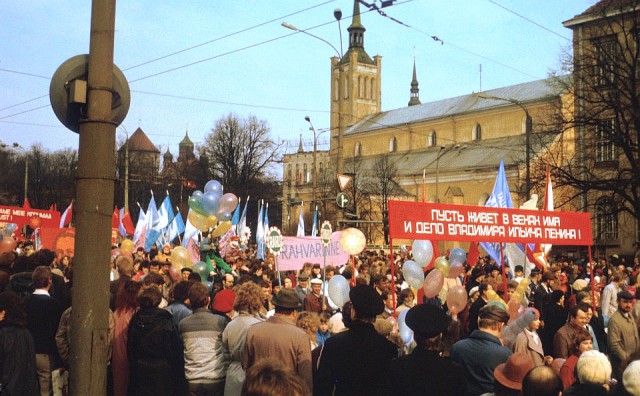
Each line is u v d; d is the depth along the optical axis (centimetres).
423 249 1230
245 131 7788
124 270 952
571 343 883
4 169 8975
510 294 1194
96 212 555
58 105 573
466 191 8038
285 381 287
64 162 9088
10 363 712
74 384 546
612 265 2838
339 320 865
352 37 11400
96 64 564
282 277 1669
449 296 1020
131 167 7988
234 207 1695
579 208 4797
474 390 680
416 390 573
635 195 3884
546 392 468
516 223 1134
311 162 13925
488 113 8375
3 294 734
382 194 8069
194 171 7981
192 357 773
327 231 1409
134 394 746
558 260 3102
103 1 567
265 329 689
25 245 2128
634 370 500
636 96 3950
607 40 4712
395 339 904
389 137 9756
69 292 900
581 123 4138
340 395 591
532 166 5312
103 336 552
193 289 799
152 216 2359
